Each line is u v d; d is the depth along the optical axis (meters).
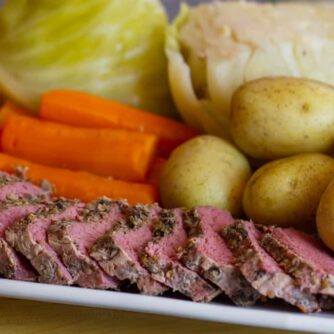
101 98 0.78
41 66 0.81
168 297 0.58
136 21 0.82
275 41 0.75
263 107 0.67
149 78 0.82
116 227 0.60
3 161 0.73
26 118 0.76
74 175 0.72
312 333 0.60
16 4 0.82
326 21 0.78
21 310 0.61
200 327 0.61
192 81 0.78
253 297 0.58
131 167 0.73
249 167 0.70
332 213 0.59
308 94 0.67
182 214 0.62
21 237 0.59
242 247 0.59
